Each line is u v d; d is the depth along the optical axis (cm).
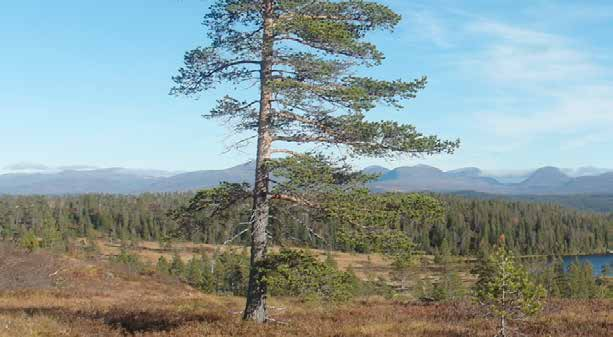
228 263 5069
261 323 1366
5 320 1376
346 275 1229
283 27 1271
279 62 1320
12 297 2450
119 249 11619
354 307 2006
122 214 14762
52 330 1341
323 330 1374
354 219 1209
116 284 3544
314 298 1192
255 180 1344
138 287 3622
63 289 2966
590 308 1888
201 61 1399
